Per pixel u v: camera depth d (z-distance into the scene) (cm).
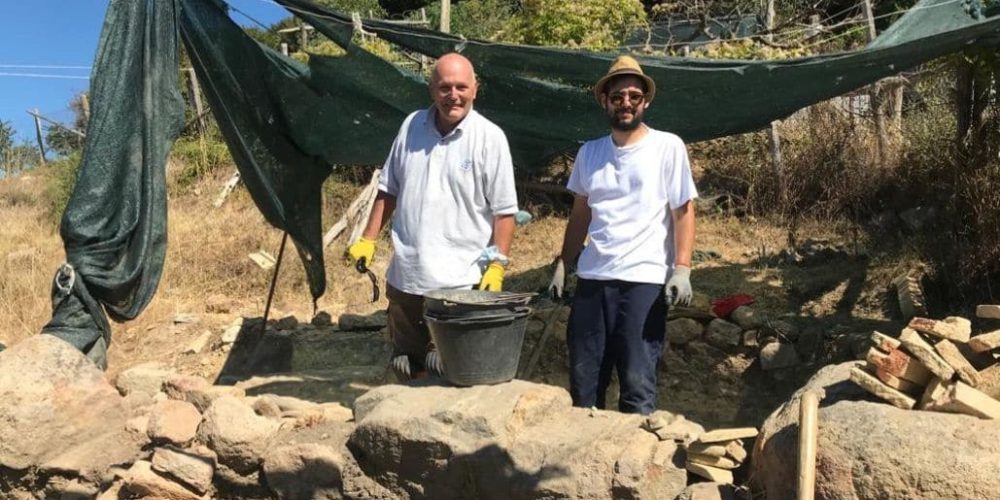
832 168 971
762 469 315
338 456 385
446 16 1078
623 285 401
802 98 595
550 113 634
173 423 420
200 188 1376
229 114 570
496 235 404
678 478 330
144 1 477
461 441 351
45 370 420
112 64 466
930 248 763
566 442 342
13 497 417
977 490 259
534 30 1108
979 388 294
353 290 954
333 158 661
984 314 317
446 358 384
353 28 545
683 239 402
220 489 410
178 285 970
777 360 670
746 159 1070
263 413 437
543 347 737
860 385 309
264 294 956
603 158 412
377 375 667
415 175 404
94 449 421
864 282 774
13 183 1703
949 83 842
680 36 1534
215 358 751
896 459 271
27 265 1049
